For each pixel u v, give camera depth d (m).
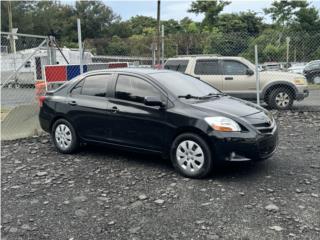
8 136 9.23
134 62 22.34
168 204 5.21
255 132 5.96
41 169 6.89
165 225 4.63
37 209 5.20
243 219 4.72
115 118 6.93
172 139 6.36
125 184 5.99
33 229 4.65
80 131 7.49
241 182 5.93
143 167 6.78
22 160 7.49
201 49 28.23
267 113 6.66
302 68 23.84
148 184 5.96
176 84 6.81
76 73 11.95
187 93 6.65
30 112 9.69
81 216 4.95
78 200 5.45
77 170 6.74
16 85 16.73
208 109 6.17
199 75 12.73
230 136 5.88
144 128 6.62
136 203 5.27
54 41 12.27
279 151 7.57
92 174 6.50
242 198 5.33
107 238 4.38
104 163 7.07
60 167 6.95
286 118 11.01
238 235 4.36
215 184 5.88
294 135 8.91
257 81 11.49
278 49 20.83
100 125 7.17
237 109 6.32
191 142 6.14
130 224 4.69
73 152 7.73
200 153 6.07
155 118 6.47
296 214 4.83
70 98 7.61
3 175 6.63
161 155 6.56
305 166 6.64
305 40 19.48
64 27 86.31
